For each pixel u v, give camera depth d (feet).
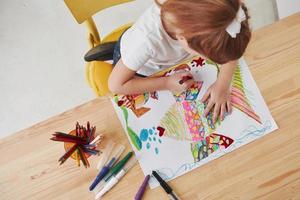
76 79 5.67
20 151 2.80
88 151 2.64
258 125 2.70
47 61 5.83
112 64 3.71
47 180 2.73
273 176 2.60
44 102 5.62
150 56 3.06
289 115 2.70
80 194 2.69
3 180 2.75
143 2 5.88
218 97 2.75
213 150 2.68
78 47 5.83
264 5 5.43
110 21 5.87
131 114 2.81
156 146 2.73
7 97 5.71
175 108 2.79
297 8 4.31
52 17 6.04
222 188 2.61
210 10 2.06
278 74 2.79
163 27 2.73
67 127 2.83
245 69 2.83
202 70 2.86
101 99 2.89
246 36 2.27
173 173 2.66
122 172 2.67
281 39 2.86
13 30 6.06
